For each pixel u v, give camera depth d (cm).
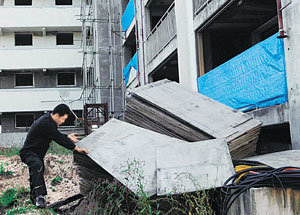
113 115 2288
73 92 3080
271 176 383
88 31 3325
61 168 1055
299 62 645
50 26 3198
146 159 468
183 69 1261
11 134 2772
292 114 669
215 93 998
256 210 370
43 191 547
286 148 881
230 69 903
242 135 513
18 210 588
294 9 652
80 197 635
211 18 1087
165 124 565
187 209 420
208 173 423
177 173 425
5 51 3117
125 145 508
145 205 404
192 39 1219
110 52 2606
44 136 564
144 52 1870
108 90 2614
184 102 602
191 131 530
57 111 557
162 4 1858
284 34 683
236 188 394
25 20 3184
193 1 1204
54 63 3139
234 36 1285
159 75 1823
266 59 752
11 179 902
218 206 436
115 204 474
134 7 2008
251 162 464
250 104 827
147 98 602
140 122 609
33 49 3139
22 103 3056
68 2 3362
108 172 462
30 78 3256
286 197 378
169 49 1427
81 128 2803
